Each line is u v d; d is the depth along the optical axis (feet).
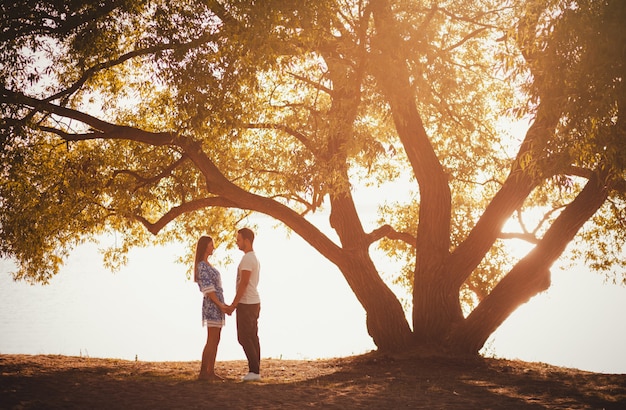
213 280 30.76
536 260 39.65
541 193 55.83
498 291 40.32
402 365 37.37
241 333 30.89
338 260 42.52
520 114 28.66
